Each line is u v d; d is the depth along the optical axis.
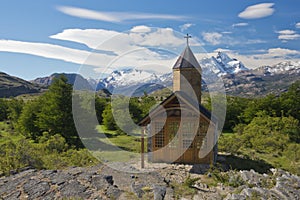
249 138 26.16
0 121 49.00
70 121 28.42
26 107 33.72
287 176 11.55
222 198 9.80
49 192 9.84
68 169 13.34
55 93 29.75
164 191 10.25
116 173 13.33
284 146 23.50
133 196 9.72
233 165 17.06
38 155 15.66
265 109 42.34
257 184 11.05
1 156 15.04
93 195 9.62
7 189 10.25
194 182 12.01
